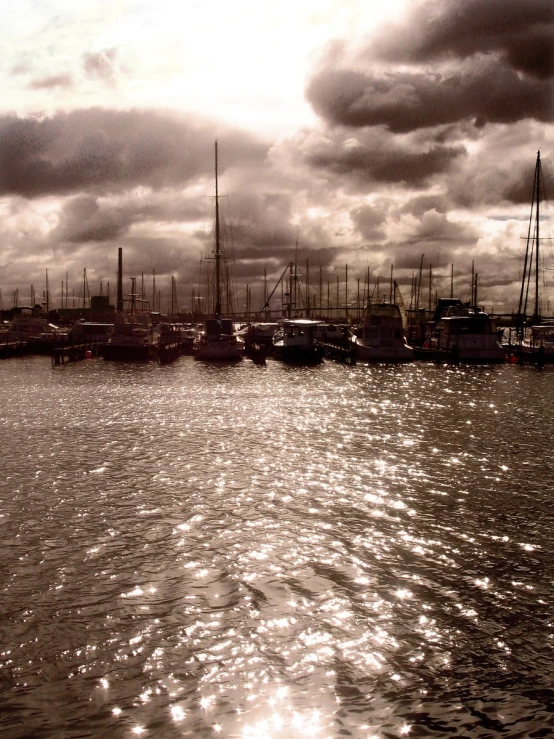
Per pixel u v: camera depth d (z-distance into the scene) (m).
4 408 47.72
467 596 16.77
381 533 20.98
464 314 91.12
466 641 14.73
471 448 33.56
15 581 17.39
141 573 17.92
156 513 22.80
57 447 33.47
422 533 21.02
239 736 11.80
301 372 76.44
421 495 25.12
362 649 14.41
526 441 35.47
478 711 12.51
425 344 100.62
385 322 86.56
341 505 23.84
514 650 14.41
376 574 17.97
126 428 39.25
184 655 14.14
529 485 26.52
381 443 34.84
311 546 19.88
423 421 42.28
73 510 23.06
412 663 13.91
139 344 90.25
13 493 25.06
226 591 16.92
